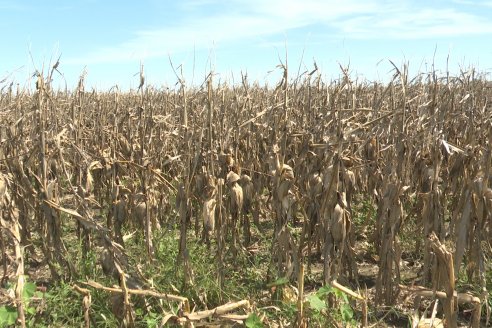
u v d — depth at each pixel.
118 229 5.25
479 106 6.65
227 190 5.36
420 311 4.61
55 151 5.03
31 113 5.50
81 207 4.60
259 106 8.02
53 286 4.90
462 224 4.35
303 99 7.20
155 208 6.37
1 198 4.17
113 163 5.39
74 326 4.09
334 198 4.54
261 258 6.01
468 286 4.96
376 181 6.06
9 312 3.41
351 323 3.96
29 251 5.91
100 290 4.36
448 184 5.83
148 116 6.01
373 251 6.33
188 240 6.34
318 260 6.07
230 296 4.63
